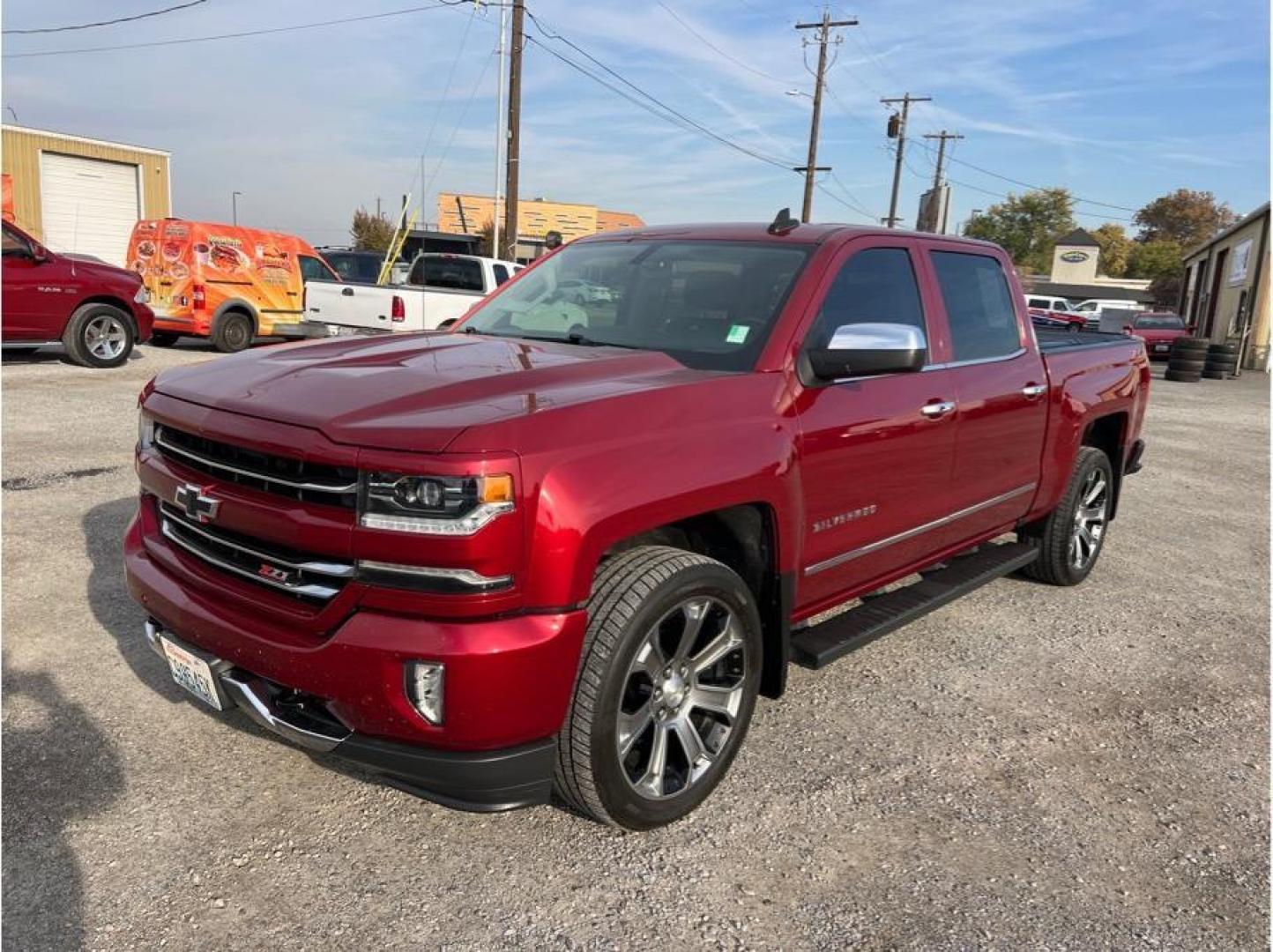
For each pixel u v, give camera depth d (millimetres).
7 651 4059
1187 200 112812
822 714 3977
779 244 3926
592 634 2734
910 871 2949
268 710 2750
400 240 27172
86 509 6098
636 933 2604
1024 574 5977
